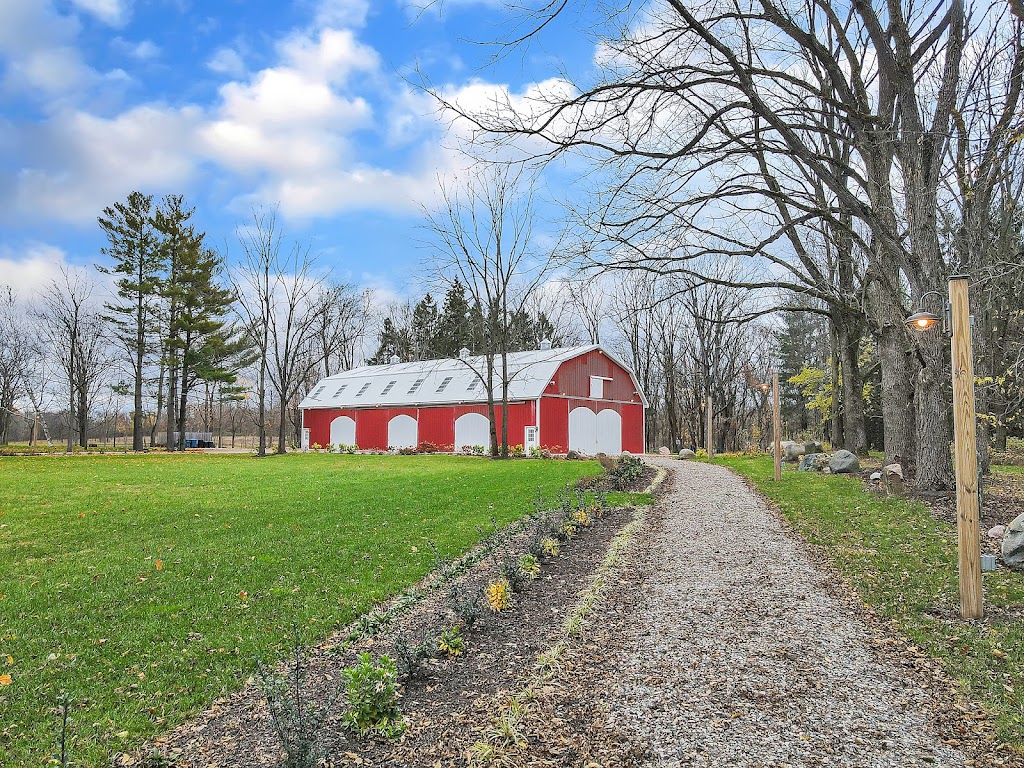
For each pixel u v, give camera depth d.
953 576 7.14
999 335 17.98
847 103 9.87
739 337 42.00
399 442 36.84
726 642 5.55
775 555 8.61
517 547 9.33
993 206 14.55
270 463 26.67
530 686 4.64
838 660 5.12
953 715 4.18
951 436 14.55
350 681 4.08
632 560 8.45
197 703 4.50
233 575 7.77
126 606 6.59
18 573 7.81
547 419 29.84
